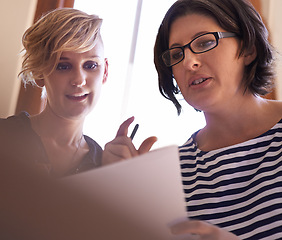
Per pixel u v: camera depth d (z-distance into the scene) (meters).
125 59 2.26
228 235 0.55
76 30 0.98
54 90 0.97
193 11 0.93
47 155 0.89
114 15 2.30
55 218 0.23
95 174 0.30
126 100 2.22
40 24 1.00
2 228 0.22
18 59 2.10
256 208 0.80
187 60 0.88
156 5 2.29
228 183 0.87
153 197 0.34
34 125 0.96
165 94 1.12
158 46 1.05
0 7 2.16
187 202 0.90
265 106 0.94
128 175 0.32
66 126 0.97
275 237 0.76
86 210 0.24
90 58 1.00
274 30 1.87
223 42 0.89
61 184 0.23
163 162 0.35
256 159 0.87
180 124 2.13
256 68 0.94
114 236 0.25
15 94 2.09
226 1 0.92
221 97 0.88
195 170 0.95
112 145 0.83
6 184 0.22
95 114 2.23
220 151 0.92
